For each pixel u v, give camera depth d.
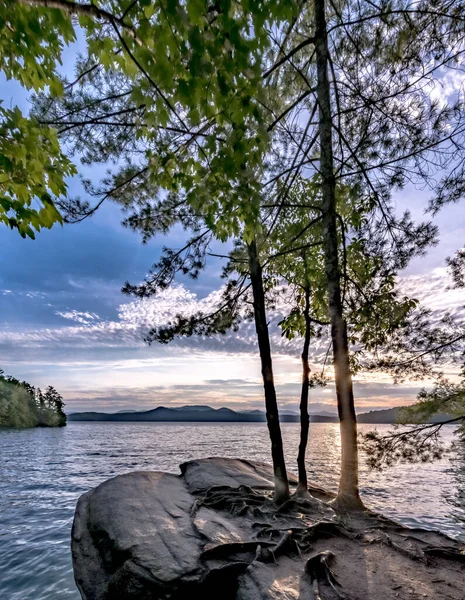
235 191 3.12
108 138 7.48
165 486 9.46
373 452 8.11
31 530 11.91
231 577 5.02
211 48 2.18
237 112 2.59
